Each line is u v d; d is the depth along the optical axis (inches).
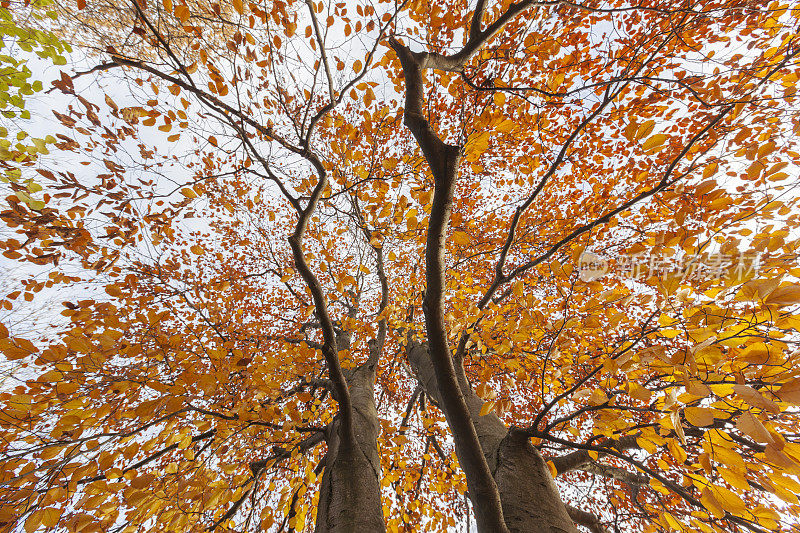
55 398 112.0
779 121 116.0
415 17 140.9
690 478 84.4
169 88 119.3
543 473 107.8
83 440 105.3
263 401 135.4
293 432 164.9
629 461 95.7
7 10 108.8
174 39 121.1
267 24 122.6
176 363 123.8
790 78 107.7
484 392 109.7
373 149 164.1
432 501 257.6
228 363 125.3
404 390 400.2
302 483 138.6
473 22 112.6
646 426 87.7
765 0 120.3
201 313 157.2
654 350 78.0
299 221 125.6
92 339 108.3
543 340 158.2
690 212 99.2
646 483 141.9
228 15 121.5
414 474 226.7
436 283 94.7
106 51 103.0
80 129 118.0
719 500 79.1
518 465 110.0
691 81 130.3
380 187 159.0
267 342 237.0
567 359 142.8
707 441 80.8
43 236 124.9
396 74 172.2
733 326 76.3
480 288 213.6
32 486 98.3
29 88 116.5
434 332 98.8
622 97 155.7
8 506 95.9
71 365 106.3
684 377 73.4
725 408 82.2
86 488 100.9
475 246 275.9
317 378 196.7
